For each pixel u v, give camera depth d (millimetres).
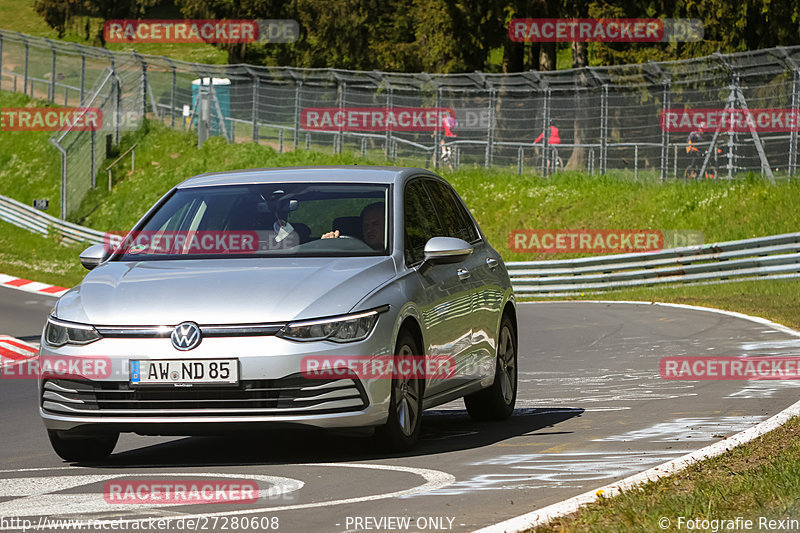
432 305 28109
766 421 28547
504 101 145375
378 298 25906
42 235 150375
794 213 107625
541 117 133625
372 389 25219
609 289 98062
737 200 112812
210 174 32062
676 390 38938
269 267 26812
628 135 143000
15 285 109500
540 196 127062
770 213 109000
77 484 23531
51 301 95188
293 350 24609
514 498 20875
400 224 28766
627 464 24297
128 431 25156
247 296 25312
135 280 26703
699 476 21641
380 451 26422
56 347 25672
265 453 27344
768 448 24562
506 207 127562
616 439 28172
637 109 143250
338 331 25016
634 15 163250
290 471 24422
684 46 163625
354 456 26359
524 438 29094
